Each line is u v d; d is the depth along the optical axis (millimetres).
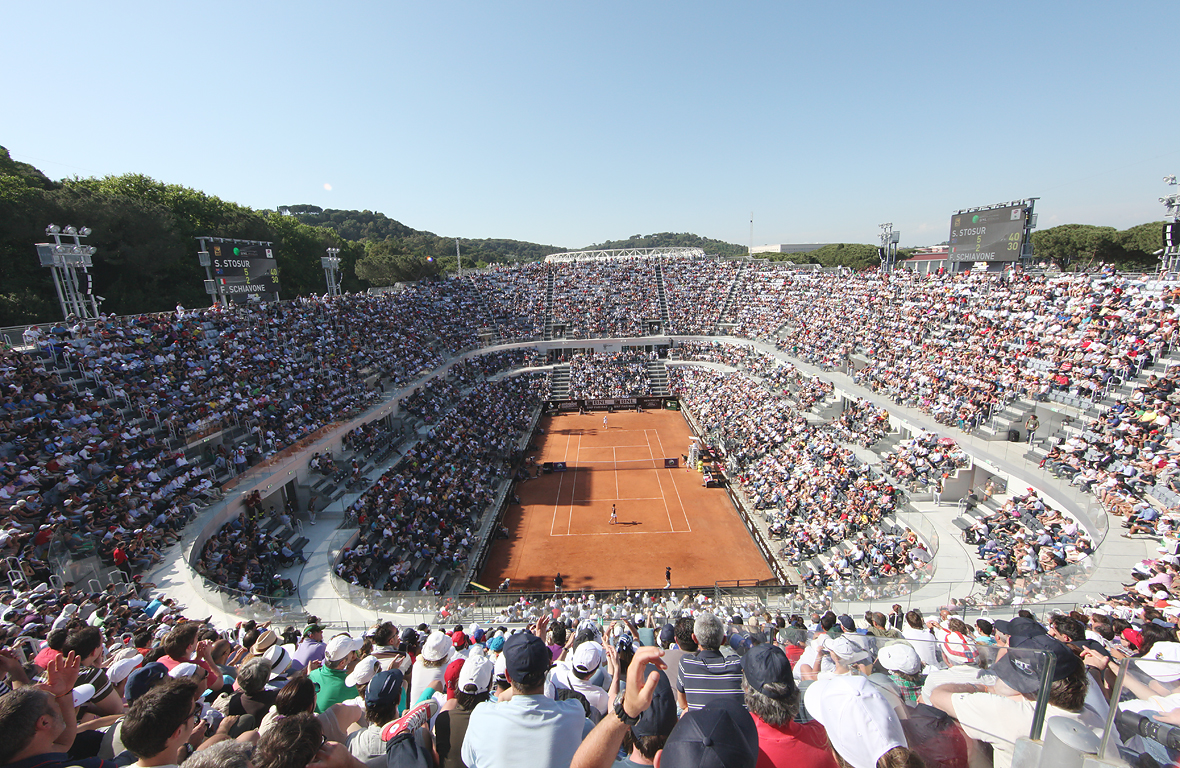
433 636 9148
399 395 49312
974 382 38062
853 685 5250
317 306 53062
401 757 5789
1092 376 32344
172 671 8680
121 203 53719
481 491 42688
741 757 4258
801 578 30250
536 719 5238
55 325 32500
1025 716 5363
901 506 31031
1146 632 9453
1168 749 4586
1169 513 22672
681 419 67062
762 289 80625
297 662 10195
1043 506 26672
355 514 32344
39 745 4938
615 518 42094
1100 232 68062
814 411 47625
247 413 34750
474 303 80938
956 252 53688
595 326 80000
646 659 4648
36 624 14117
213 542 25531
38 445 24844
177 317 39312
